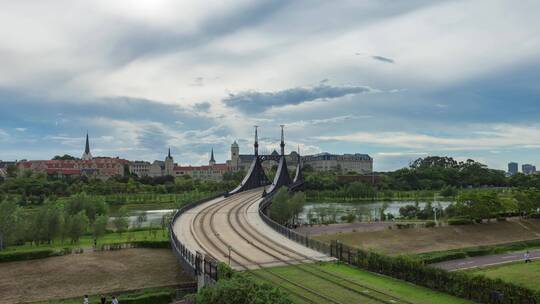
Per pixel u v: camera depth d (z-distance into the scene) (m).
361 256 71.75
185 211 129.00
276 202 141.62
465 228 127.94
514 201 148.25
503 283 54.00
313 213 182.38
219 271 58.66
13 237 108.69
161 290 74.25
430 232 121.69
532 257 97.69
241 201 156.88
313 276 64.94
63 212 119.75
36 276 81.62
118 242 107.81
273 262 72.88
